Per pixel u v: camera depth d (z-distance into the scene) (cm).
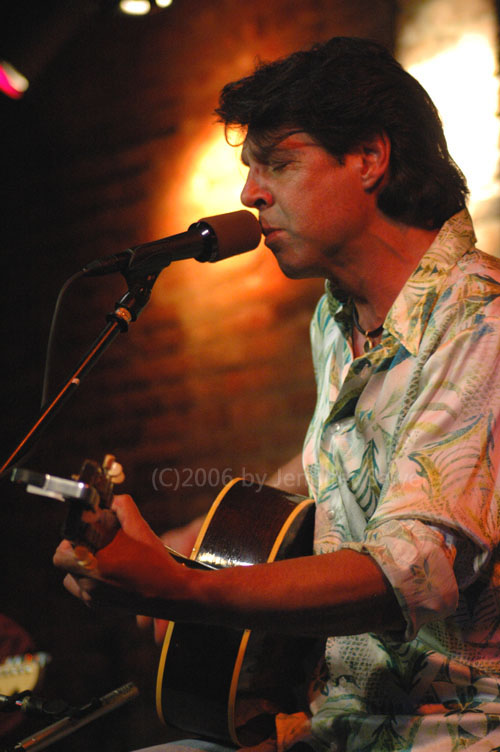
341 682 211
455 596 163
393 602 160
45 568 662
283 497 254
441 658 192
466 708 187
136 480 656
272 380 624
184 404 652
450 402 175
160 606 147
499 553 183
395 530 162
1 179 752
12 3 597
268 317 633
